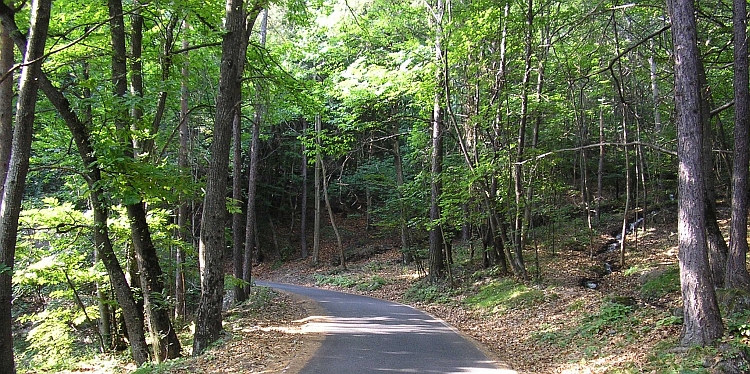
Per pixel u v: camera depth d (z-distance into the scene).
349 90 17.58
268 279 31.98
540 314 12.58
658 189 26.47
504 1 14.38
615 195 32.88
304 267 32.59
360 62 18.53
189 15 10.21
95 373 11.42
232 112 10.06
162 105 11.72
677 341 7.79
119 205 11.64
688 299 7.58
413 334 10.71
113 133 9.24
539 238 25.19
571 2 16.72
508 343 10.62
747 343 7.14
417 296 18.59
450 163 20.91
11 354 7.50
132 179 8.93
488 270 18.45
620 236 24.52
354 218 41.88
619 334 9.21
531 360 8.93
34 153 15.24
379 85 17.59
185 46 13.76
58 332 13.84
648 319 9.56
